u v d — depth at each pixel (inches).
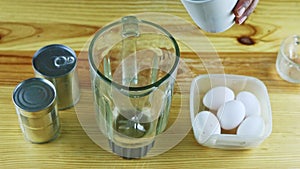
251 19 47.5
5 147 41.0
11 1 47.6
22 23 46.6
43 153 40.9
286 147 41.9
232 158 41.3
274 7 48.3
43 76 40.3
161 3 47.8
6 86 43.4
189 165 40.9
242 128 41.8
